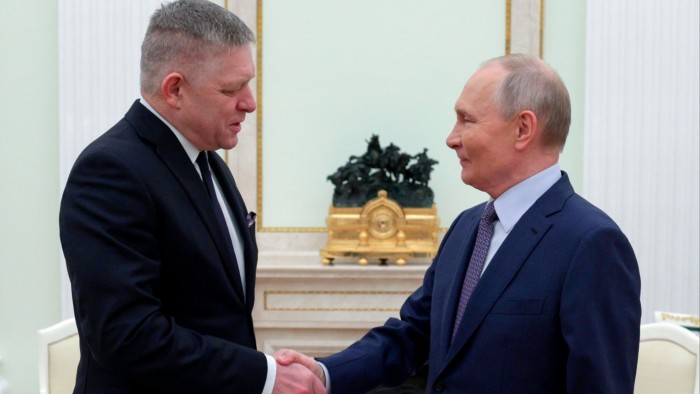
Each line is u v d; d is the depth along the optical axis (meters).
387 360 2.56
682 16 5.33
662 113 5.35
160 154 2.21
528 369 2.02
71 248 2.08
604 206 5.39
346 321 5.30
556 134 2.14
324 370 2.49
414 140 5.65
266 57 5.62
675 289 5.35
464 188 5.66
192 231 2.20
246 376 2.21
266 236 5.66
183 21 2.22
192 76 2.21
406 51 5.62
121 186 2.10
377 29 5.62
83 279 2.06
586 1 5.48
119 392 2.16
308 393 2.33
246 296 2.42
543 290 2.02
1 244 5.56
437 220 5.30
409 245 5.25
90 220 2.08
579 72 5.57
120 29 5.38
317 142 5.65
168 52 2.22
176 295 2.21
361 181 5.32
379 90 5.63
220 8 2.28
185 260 2.19
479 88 2.13
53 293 5.58
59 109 5.39
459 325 2.11
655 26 5.34
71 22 5.37
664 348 3.46
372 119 5.64
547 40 5.59
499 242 2.18
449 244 2.38
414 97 5.64
